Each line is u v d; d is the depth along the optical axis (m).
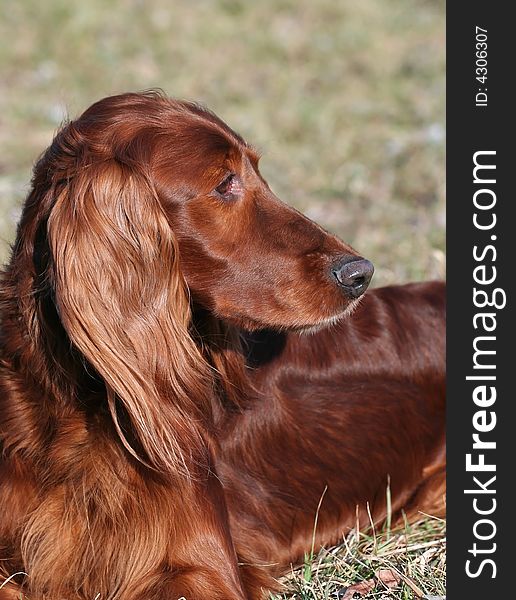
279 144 16.27
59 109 16.91
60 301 5.62
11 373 6.16
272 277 6.11
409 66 21.06
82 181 5.69
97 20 22.80
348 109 18.25
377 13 25.20
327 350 7.74
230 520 6.83
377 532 7.52
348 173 14.79
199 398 6.00
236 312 6.15
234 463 6.95
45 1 23.33
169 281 5.81
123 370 5.63
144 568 6.10
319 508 7.32
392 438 7.80
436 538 7.24
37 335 5.98
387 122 17.70
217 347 6.42
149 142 5.91
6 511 6.20
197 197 5.93
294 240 6.14
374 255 11.50
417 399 8.04
